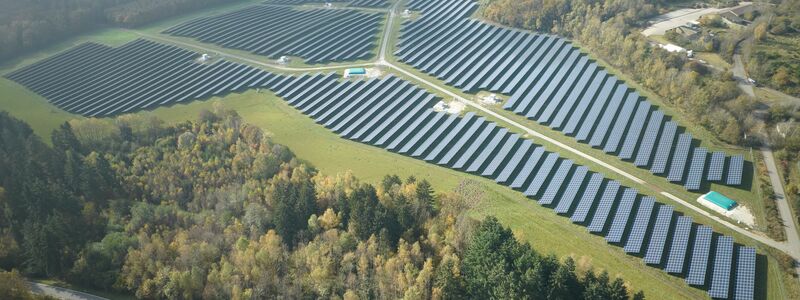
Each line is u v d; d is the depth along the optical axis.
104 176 187.38
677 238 149.75
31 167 187.88
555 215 163.75
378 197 163.75
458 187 179.62
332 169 196.88
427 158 197.12
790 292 132.38
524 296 126.81
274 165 190.25
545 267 133.50
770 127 186.62
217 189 180.62
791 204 158.38
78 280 154.50
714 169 175.38
